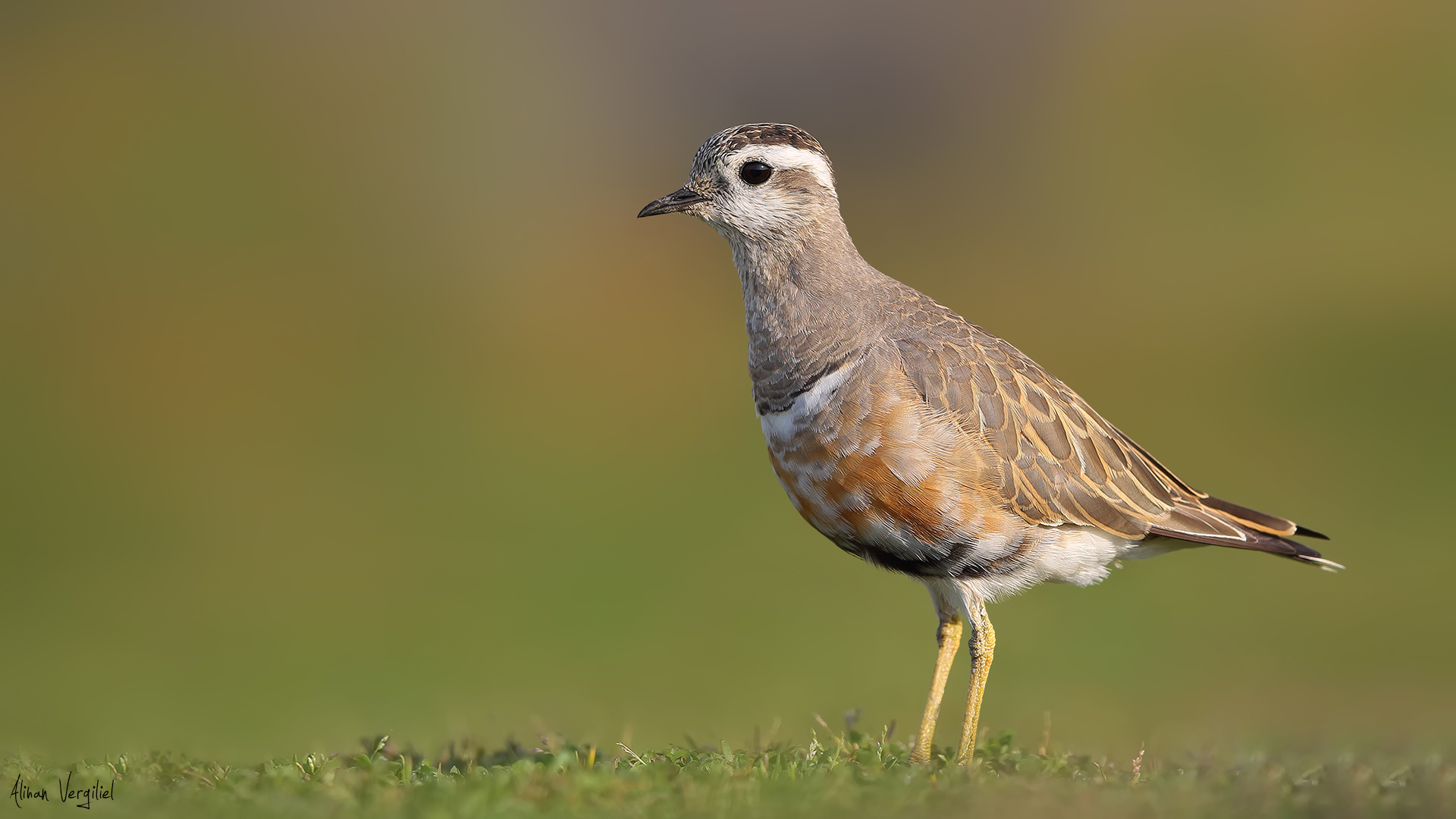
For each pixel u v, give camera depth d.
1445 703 15.11
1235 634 17.52
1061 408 9.11
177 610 18.58
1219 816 7.04
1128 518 9.12
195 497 22.31
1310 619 17.92
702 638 17.69
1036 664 16.62
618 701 15.51
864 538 8.94
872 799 7.25
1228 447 22.89
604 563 20.14
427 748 11.61
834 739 8.96
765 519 21.92
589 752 8.28
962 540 8.74
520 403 26.39
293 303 28.09
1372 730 13.03
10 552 20.33
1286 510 20.62
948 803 7.18
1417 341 25.64
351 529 21.36
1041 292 29.44
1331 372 25.02
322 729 13.95
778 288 9.21
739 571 19.94
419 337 28.02
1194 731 13.42
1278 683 15.84
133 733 13.78
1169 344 26.83
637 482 23.31
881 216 32.31
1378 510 20.59
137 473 22.98
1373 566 19.14
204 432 24.47
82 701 15.27
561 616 18.39
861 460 8.74
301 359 26.77
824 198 9.25
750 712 14.91
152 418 24.75
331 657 16.92
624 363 28.05
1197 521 9.30
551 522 21.67
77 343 26.28
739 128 9.42
